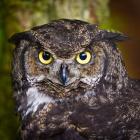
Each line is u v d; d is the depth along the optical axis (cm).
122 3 1559
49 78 945
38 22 1247
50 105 948
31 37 940
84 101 941
